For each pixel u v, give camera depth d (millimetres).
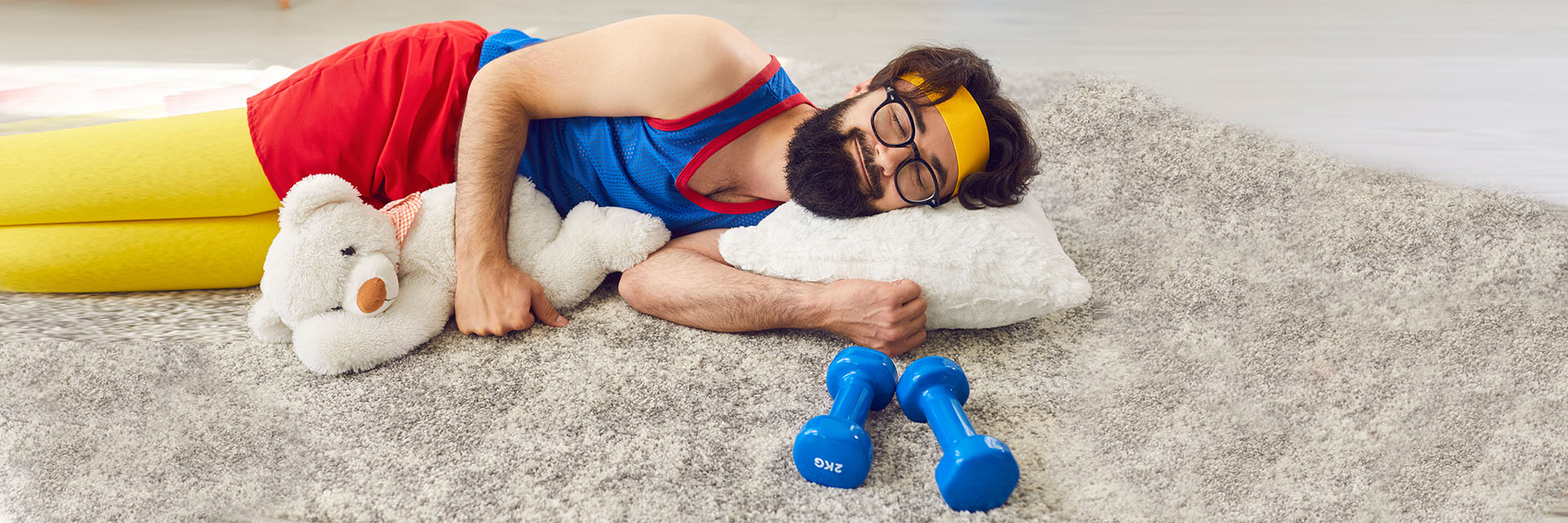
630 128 1251
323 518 889
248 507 898
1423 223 1497
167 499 907
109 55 2363
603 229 1271
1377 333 1241
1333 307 1303
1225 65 2357
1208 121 1830
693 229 1344
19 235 1257
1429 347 1208
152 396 1069
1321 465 979
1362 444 1017
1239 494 934
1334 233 1484
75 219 1245
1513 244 1438
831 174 1154
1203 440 1021
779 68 1246
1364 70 2379
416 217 1224
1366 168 1672
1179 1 3166
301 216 1110
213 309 1286
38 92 2068
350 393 1082
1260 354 1195
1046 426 1040
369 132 1265
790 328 1231
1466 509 914
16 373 1104
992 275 1166
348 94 1255
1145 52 2469
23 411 1035
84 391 1075
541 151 1340
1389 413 1072
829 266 1179
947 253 1156
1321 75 2307
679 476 952
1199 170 1657
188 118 1279
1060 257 1213
